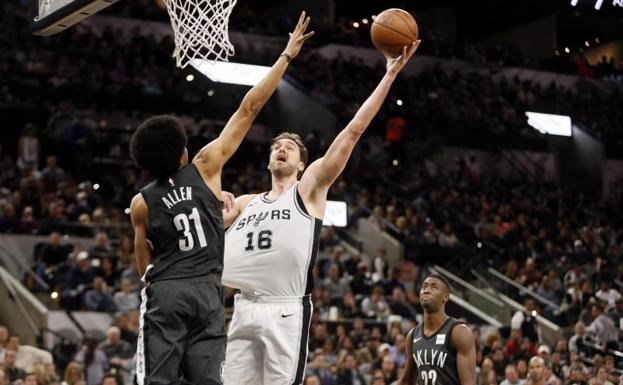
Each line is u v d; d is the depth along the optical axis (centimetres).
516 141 3014
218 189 497
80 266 1708
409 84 3005
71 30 2755
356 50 3231
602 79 3259
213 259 486
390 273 1995
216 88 2816
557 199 2783
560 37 3406
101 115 2597
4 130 2417
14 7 2706
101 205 2084
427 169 2797
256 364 566
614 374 1583
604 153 3019
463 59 3266
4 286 1695
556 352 1681
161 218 482
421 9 3491
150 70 2762
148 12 3020
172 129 492
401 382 766
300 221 567
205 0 627
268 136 2925
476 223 2466
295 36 527
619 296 1961
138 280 1745
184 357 468
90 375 1391
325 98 2883
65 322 1625
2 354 1337
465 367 719
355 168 2639
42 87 2528
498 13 3409
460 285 2070
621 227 2775
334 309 1730
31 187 2030
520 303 2027
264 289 564
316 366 1413
